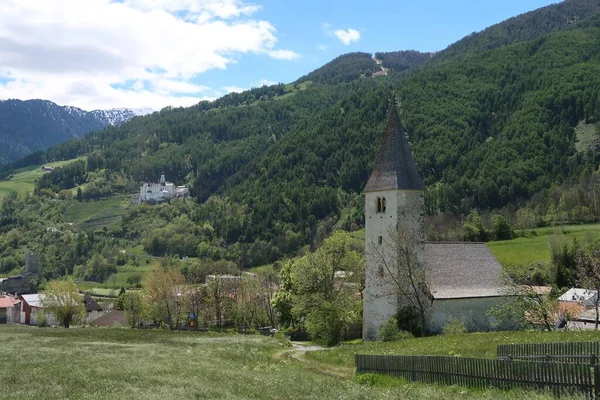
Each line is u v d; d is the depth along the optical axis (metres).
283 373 32.12
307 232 197.75
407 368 28.89
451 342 43.22
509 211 172.12
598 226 146.88
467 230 146.88
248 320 106.75
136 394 22.39
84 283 196.88
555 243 113.19
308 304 74.44
